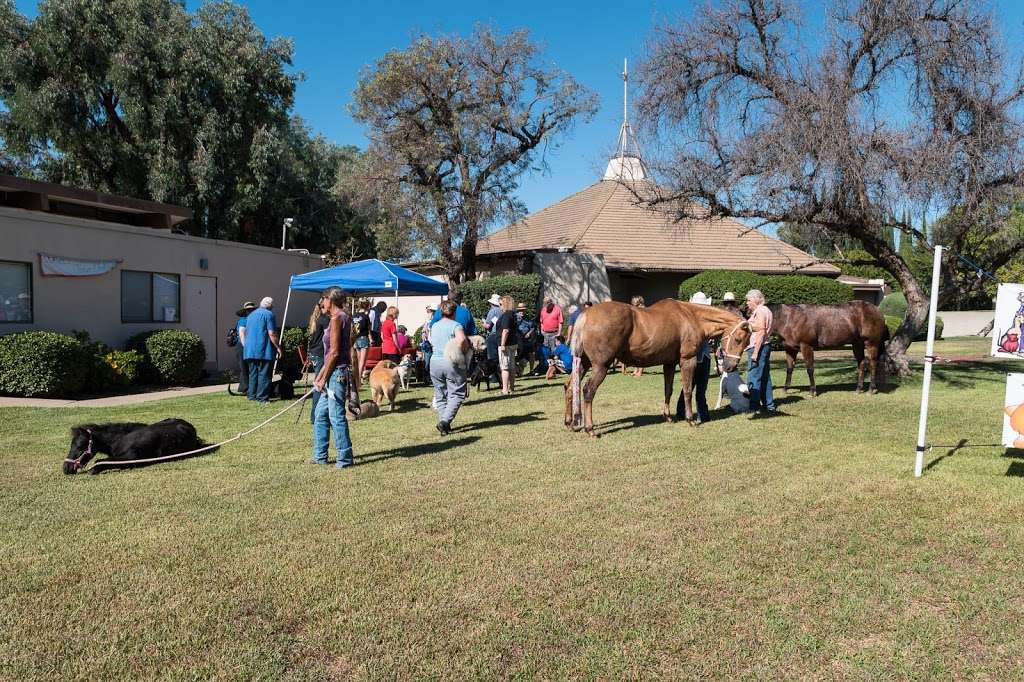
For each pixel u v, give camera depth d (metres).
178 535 5.21
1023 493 6.27
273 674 3.38
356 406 10.10
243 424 9.99
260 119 32.16
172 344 15.12
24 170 33.88
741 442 8.49
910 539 5.16
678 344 9.38
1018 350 6.49
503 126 24.33
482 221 24.67
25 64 27.97
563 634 3.76
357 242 43.25
